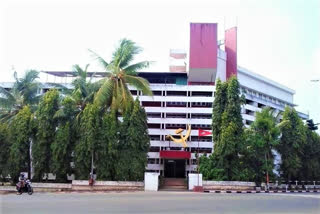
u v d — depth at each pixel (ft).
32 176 115.24
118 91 109.70
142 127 109.60
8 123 116.47
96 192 88.22
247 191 106.63
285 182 134.51
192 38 179.42
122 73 113.60
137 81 112.88
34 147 105.50
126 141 106.01
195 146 170.71
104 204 51.11
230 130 113.70
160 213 40.93
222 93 122.21
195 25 180.55
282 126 136.46
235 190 108.37
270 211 46.01
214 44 178.60
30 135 106.93
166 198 66.85
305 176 143.02
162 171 167.94
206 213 42.06
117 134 106.73
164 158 160.97
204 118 171.94
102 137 102.73
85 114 103.76
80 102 114.52
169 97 173.37
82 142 101.14
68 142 103.14
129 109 109.91
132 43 116.78
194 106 173.27
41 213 38.86
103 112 111.96
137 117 108.58
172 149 170.71
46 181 108.99
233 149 112.16
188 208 47.83
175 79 191.62
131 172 103.65
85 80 119.03
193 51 178.09
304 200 69.10
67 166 105.81
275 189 120.88
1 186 101.86
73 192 88.12
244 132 120.98
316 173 143.64
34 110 121.08
